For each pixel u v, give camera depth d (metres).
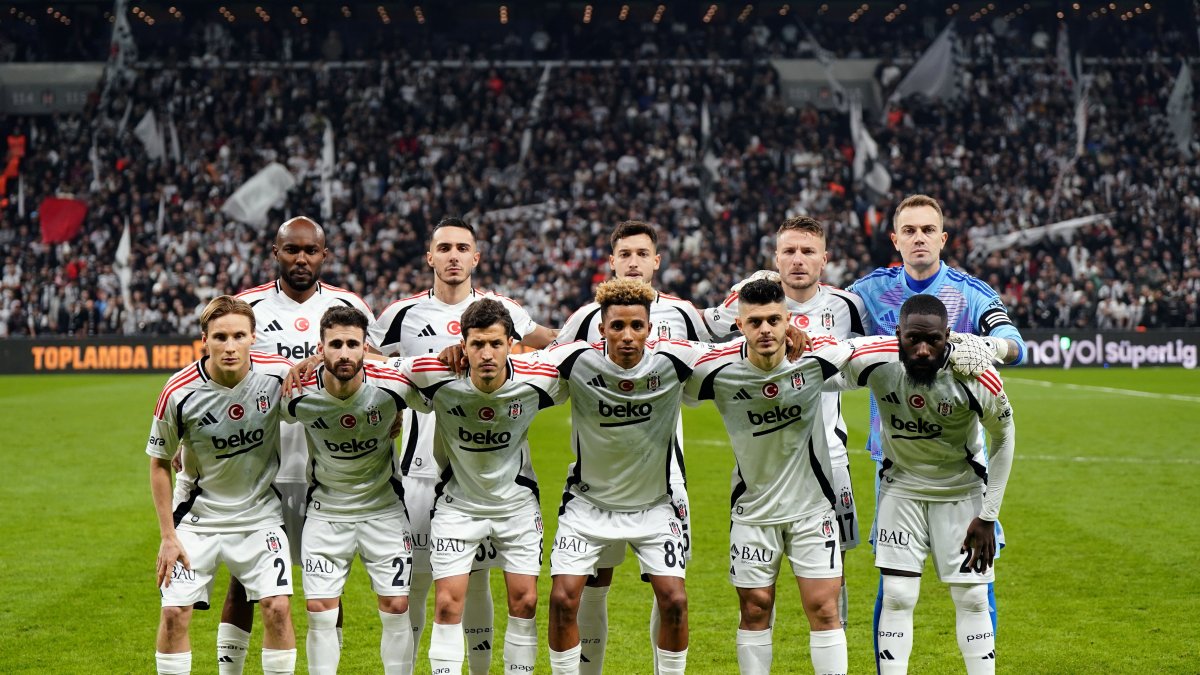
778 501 4.53
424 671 5.43
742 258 25.98
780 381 4.44
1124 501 9.38
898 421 4.50
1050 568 7.19
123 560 7.62
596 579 4.95
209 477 4.64
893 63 31.00
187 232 25.73
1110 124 29.25
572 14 32.53
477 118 29.48
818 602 4.50
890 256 26.67
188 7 31.34
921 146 28.80
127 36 29.86
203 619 6.34
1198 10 31.19
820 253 5.36
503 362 4.44
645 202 27.20
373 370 4.57
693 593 6.83
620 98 30.22
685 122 29.50
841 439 5.26
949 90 30.20
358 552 4.75
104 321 23.75
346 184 27.50
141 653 5.62
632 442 4.57
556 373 4.60
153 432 4.62
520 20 32.84
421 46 32.25
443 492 4.74
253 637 6.04
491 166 28.30
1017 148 28.70
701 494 9.96
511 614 4.61
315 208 26.81
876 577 7.25
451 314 5.57
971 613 4.53
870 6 32.22
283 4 31.09
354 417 4.53
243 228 26.11
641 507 4.67
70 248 25.50
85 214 26.22
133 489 10.26
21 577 7.16
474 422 4.53
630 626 6.15
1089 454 11.88
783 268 5.40
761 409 4.48
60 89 30.84
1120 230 26.36
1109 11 31.38
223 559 4.62
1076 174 27.80
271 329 5.35
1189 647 5.55
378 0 31.12
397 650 4.66
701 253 25.80
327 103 29.25
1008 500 9.46
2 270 25.31
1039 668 5.28
